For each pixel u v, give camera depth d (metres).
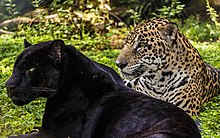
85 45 22.52
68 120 9.39
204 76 13.56
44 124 9.67
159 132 7.93
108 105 9.12
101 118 9.02
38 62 9.14
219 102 13.94
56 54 9.16
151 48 12.62
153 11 27.97
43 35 23.52
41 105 13.78
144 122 8.46
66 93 9.45
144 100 8.90
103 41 22.97
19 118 12.93
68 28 24.05
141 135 8.20
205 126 12.55
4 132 12.12
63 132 9.44
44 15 25.12
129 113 8.71
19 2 28.44
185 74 12.91
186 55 12.95
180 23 26.08
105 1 25.08
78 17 24.47
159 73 12.78
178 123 8.15
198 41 24.20
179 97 12.87
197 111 13.02
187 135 7.91
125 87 9.55
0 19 27.73
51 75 9.16
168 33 12.74
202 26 25.81
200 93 13.30
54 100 9.52
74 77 9.48
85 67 9.55
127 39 13.04
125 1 28.12
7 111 13.54
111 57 19.84
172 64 12.80
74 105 9.38
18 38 23.02
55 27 24.14
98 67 9.68
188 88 12.94
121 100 9.09
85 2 24.80
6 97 14.27
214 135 12.00
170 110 8.57
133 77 12.89
